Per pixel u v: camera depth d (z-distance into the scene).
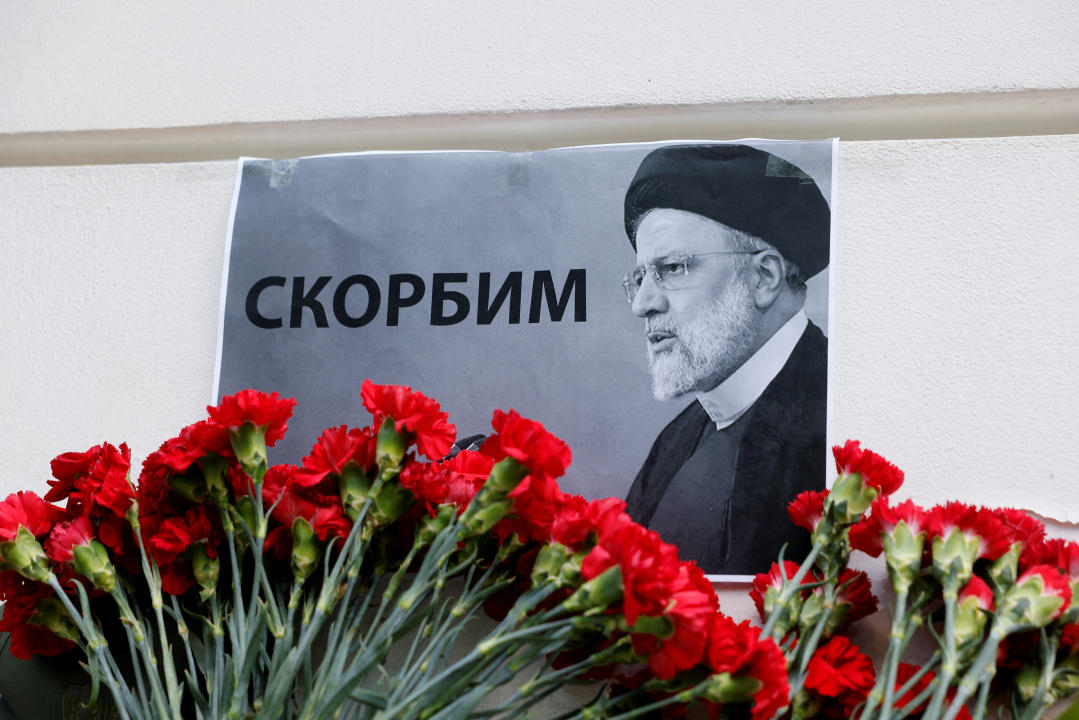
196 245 0.98
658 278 0.89
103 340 0.97
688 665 0.60
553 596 0.72
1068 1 0.94
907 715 0.69
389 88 1.01
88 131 1.04
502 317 0.90
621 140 0.97
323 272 0.93
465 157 0.95
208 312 0.96
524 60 1.00
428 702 0.62
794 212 0.89
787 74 0.96
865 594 0.75
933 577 0.72
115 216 1.01
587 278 0.90
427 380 0.89
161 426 0.93
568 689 0.80
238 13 1.07
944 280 0.88
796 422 0.84
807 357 0.85
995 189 0.90
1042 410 0.84
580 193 0.92
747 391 0.85
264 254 0.94
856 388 0.86
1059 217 0.88
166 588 0.72
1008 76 0.93
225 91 1.04
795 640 0.73
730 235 0.89
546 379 0.88
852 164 0.92
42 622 0.73
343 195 0.95
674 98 0.97
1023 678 0.71
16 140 1.06
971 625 0.67
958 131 0.93
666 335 0.87
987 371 0.85
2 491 0.93
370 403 0.70
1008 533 0.70
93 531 0.71
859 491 0.73
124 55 1.07
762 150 0.91
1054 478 0.82
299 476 0.70
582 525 0.65
